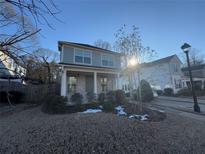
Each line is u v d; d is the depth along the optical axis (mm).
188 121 7715
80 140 4820
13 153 4238
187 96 21750
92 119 7012
